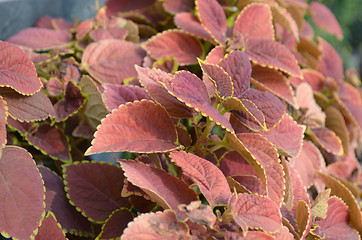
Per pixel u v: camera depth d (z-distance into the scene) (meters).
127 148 0.55
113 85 0.62
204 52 0.73
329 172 0.78
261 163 0.56
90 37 0.74
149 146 0.56
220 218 0.53
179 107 0.59
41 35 0.75
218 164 0.62
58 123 0.66
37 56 0.70
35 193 0.55
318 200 0.61
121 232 0.58
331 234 0.62
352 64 3.06
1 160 0.55
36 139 0.64
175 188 0.54
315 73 0.84
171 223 0.51
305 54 0.91
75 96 0.65
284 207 0.59
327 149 0.73
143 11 0.84
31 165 0.56
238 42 0.68
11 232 0.53
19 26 0.79
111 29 0.77
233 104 0.56
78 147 0.69
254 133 0.58
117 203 0.60
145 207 0.59
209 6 0.69
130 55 0.72
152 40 0.71
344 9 2.41
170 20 0.81
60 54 0.71
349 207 0.64
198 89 0.56
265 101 0.58
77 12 0.99
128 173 0.53
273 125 0.57
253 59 0.67
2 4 0.75
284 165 0.62
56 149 0.64
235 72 0.59
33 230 0.53
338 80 0.91
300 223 0.59
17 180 0.55
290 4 0.89
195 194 0.54
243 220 0.52
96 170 0.61
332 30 1.02
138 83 0.69
